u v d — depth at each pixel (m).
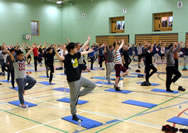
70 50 4.20
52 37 24.28
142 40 19.78
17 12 20.86
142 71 12.81
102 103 5.89
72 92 4.26
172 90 7.30
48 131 3.97
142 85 8.38
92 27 22.89
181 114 4.87
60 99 6.36
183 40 17.59
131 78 10.24
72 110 4.39
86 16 23.20
